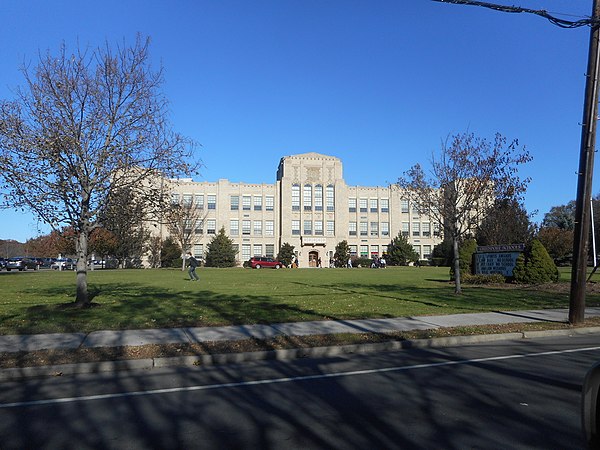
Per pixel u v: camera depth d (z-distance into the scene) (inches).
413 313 580.1
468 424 219.0
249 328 472.4
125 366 342.6
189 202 2810.0
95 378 317.7
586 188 506.6
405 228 3592.5
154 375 324.8
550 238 2146.9
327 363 359.3
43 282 1140.5
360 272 1987.0
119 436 209.3
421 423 221.1
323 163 3464.6
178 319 520.4
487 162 810.2
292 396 269.1
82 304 604.1
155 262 2883.9
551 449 189.8
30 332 438.0
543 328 483.5
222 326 482.9
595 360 355.6
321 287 1018.7
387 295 814.5
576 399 255.9
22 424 225.5
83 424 224.8
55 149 514.6
